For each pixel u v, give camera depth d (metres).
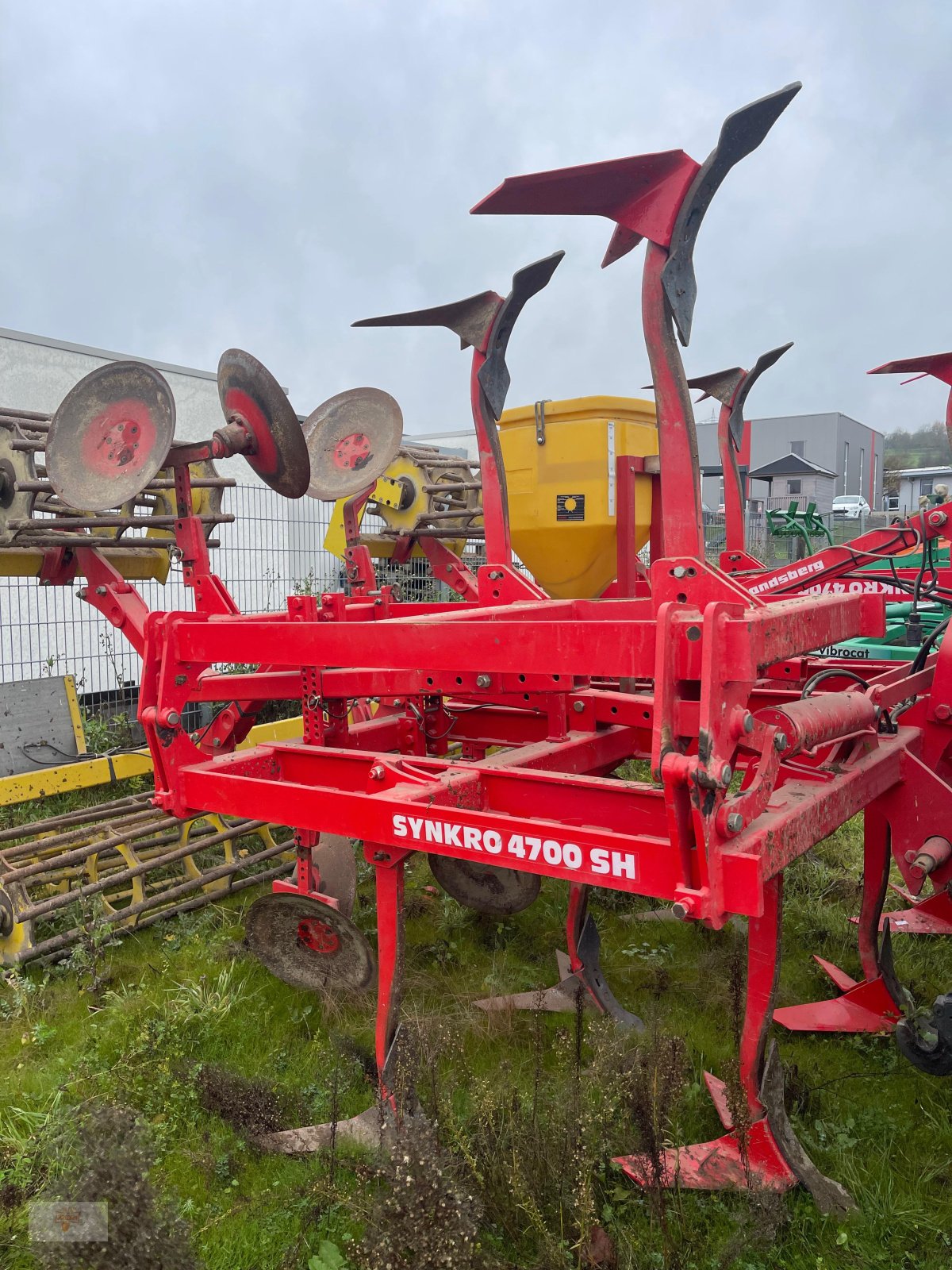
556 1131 2.59
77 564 5.24
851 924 4.22
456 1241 2.10
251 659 3.01
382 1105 2.76
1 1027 3.60
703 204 2.16
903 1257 2.35
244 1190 2.70
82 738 6.26
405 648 2.61
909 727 3.10
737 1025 3.25
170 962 4.04
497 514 3.20
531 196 2.25
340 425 6.09
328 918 3.30
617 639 2.20
